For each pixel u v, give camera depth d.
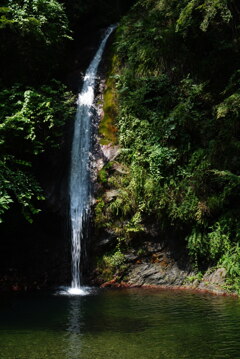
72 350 5.18
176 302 8.41
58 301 8.77
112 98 13.09
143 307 7.93
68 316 7.17
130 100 12.30
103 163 12.09
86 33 16.69
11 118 10.23
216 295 9.24
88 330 6.18
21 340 5.65
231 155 10.83
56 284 11.48
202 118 11.66
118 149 12.07
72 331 6.12
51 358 4.89
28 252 11.77
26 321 6.82
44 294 9.86
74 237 11.70
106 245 11.36
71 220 11.88
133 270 11.15
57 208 11.79
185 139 11.52
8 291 10.65
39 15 12.20
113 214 11.41
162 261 10.99
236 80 11.29
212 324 6.48
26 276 11.47
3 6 12.12
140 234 11.18
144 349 5.21
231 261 9.70
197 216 10.39
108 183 11.71
